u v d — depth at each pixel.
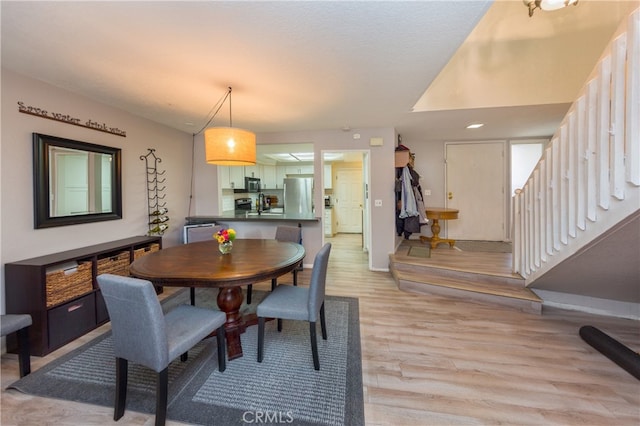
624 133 1.58
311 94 2.79
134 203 3.45
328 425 1.45
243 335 2.40
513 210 3.20
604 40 3.06
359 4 1.49
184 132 4.43
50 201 2.46
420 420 1.48
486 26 3.26
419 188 4.63
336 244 6.56
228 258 2.19
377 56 2.04
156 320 1.35
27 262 2.16
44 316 2.08
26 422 1.47
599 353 2.09
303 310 1.90
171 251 2.44
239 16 1.58
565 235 2.16
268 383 1.76
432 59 2.09
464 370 1.89
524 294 2.88
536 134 4.82
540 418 1.49
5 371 1.91
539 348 2.16
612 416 1.50
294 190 6.94
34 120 2.37
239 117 3.60
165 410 1.39
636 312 2.67
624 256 1.95
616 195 1.61
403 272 3.69
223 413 1.52
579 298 2.87
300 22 1.64
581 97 1.93
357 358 2.03
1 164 2.15
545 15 3.15
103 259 2.66
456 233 5.41
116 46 1.89
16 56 2.01
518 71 3.25
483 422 1.47
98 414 1.53
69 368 1.92
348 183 8.05
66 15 1.56
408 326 2.51
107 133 3.07
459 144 5.32
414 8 1.53
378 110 3.33
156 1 1.44
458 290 3.11
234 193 6.02
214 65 2.17
